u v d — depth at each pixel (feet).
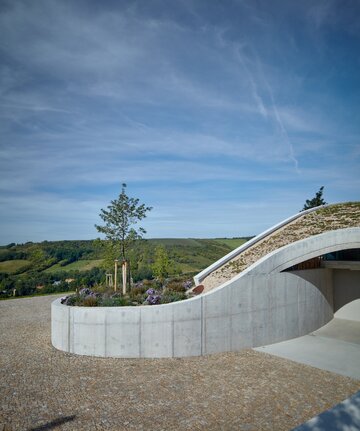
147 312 39.91
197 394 29.66
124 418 25.29
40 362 37.83
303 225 72.69
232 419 25.20
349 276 62.54
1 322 60.03
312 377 34.19
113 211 74.18
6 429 23.65
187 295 51.55
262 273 46.91
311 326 54.13
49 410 26.48
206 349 41.83
